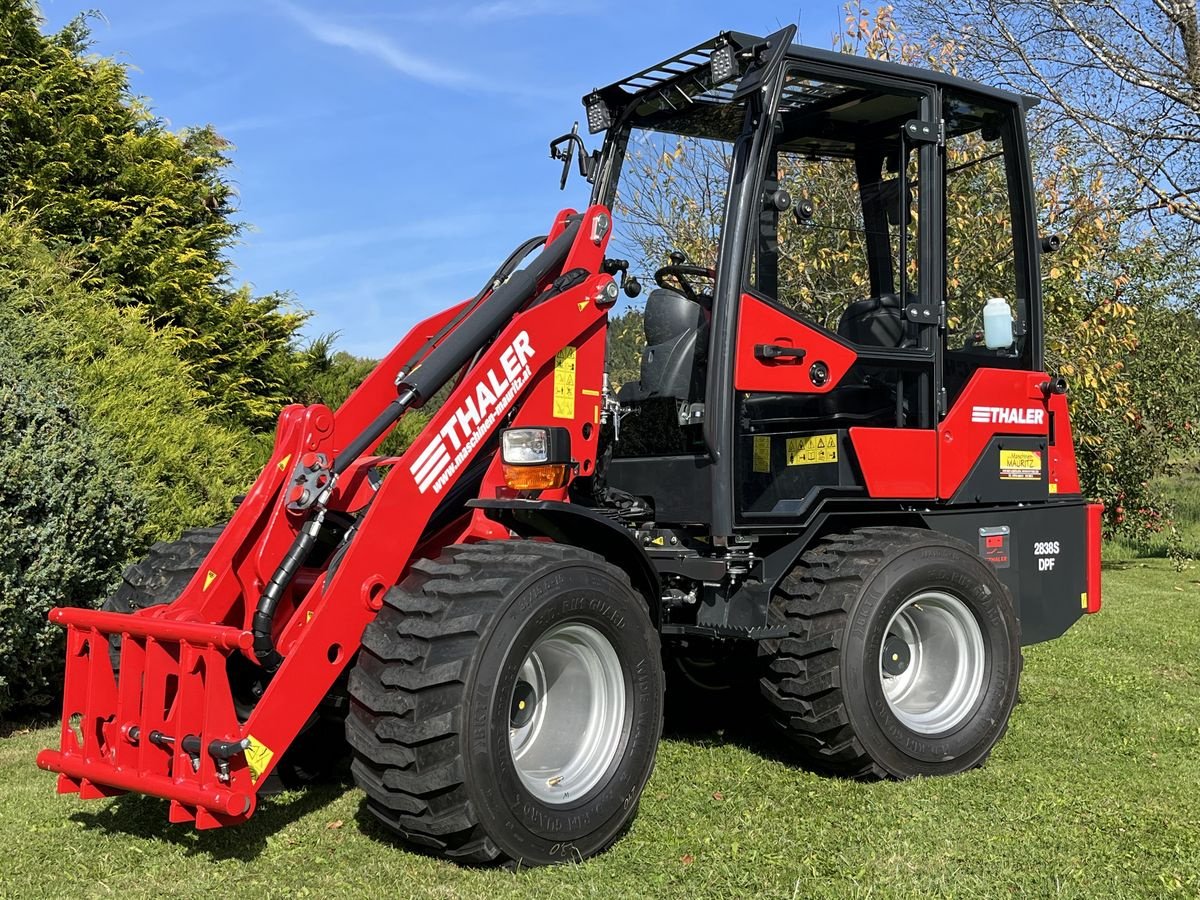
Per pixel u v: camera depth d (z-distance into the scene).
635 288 4.31
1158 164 10.48
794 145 4.32
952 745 4.07
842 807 3.65
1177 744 4.43
